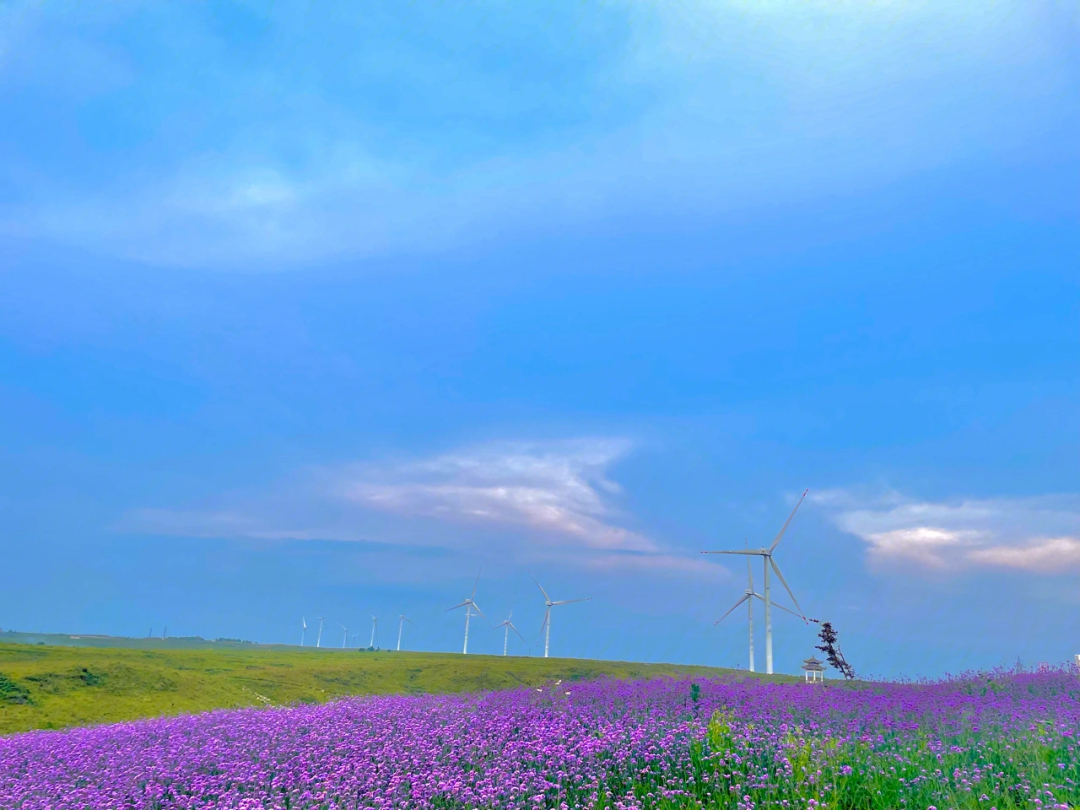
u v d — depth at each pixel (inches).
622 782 525.0
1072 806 390.0
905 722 633.6
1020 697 822.5
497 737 660.1
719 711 703.7
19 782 634.2
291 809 523.5
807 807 415.5
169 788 602.9
